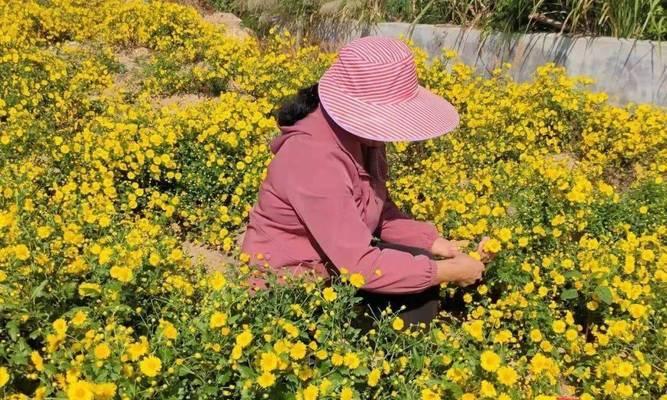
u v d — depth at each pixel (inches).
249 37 344.5
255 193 191.0
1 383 92.9
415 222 136.9
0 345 102.5
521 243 137.9
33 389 109.0
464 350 111.0
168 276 131.4
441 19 317.7
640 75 249.6
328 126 110.7
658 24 253.8
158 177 192.5
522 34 274.2
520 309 130.3
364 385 109.0
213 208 189.8
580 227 153.7
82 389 89.7
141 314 123.3
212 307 108.8
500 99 244.4
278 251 117.6
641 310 123.3
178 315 120.3
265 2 373.4
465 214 156.6
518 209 154.0
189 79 297.9
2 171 181.9
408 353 115.3
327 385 100.6
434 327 117.7
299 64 294.8
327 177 109.2
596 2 265.7
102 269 121.8
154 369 96.3
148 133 202.7
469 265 115.9
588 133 227.3
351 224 109.6
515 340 122.8
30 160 197.6
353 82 107.8
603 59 255.4
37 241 128.6
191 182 193.9
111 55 316.2
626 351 124.0
